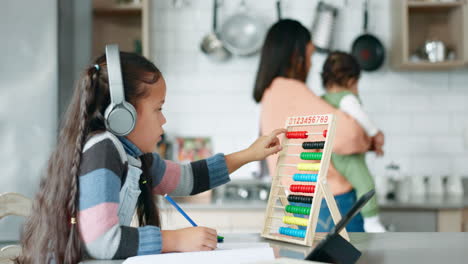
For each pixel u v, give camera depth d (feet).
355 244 3.77
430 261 3.19
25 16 8.55
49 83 8.56
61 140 3.86
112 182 3.53
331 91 8.26
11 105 8.50
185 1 11.71
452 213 9.94
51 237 3.65
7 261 5.41
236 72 11.68
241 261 3.17
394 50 11.39
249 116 11.64
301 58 7.51
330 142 3.94
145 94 3.95
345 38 11.69
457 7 11.27
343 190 7.50
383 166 11.67
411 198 10.81
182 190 4.57
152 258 3.25
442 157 11.70
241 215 9.82
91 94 3.87
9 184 8.45
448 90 11.70
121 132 3.78
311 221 3.82
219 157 4.69
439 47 11.18
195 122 11.66
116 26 11.69
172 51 11.68
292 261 2.84
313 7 11.68
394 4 11.41
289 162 6.79
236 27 11.51
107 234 3.44
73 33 9.63
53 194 3.71
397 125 11.69
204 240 3.65
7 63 8.52
